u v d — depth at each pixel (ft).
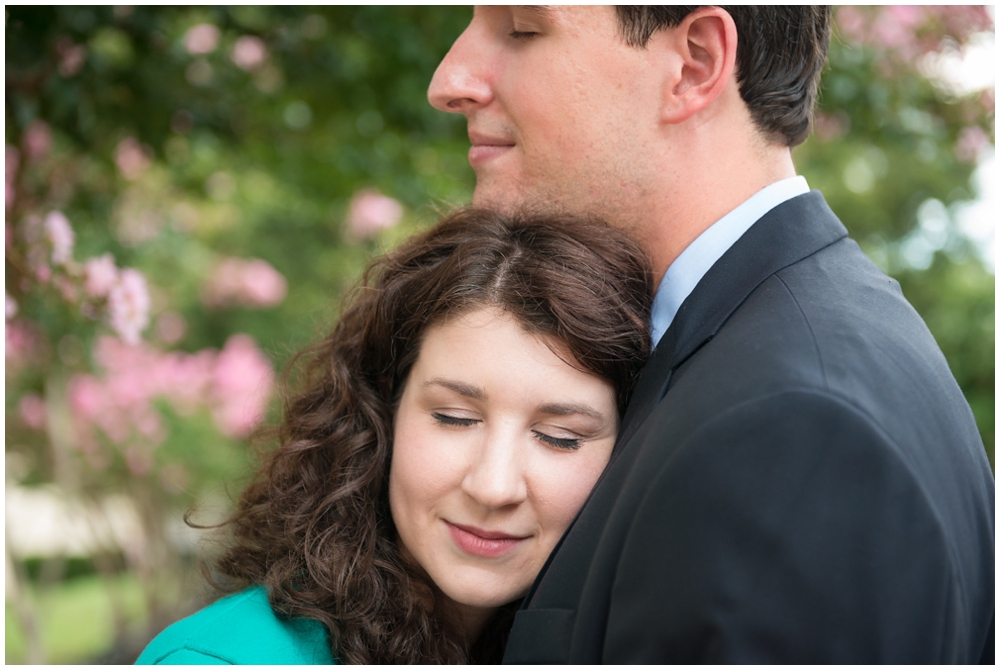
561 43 4.66
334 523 4.86
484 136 5.09
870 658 2.90
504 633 5.06
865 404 3.12
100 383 15.37
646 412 4.05
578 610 3.61
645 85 4.61
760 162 4.70
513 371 4.19
